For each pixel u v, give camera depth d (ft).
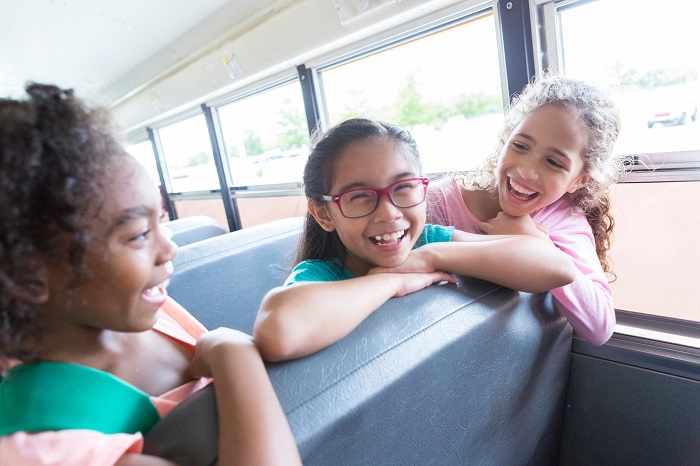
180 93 10.57
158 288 1.58
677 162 3.66
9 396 1.40
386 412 1.59
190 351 2.18
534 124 3.00
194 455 1.34
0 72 10.21
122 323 1.43
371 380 1.58
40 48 8.80
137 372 1.80
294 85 8.13
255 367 1.51
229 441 1.27
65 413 1.37
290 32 7.00
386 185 2.23
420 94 6.35
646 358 3.18
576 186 3.26
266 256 4.88
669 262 3.87
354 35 6.18
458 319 1.97
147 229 1.40
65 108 1.25
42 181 1.14
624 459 3.38
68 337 1.52
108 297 1.35
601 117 2.98
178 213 13.84
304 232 3.29
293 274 2.63
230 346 1.61
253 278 4.70
